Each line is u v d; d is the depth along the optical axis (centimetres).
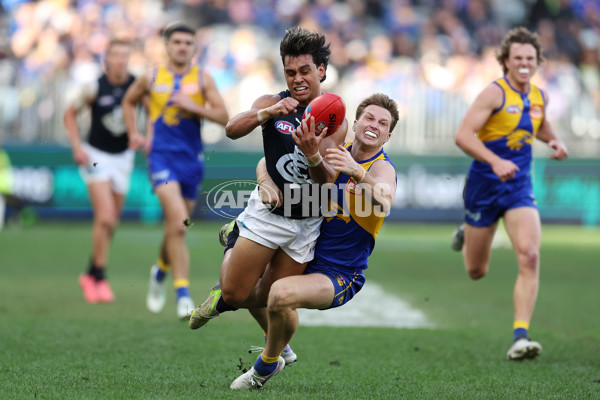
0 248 4881
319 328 2594
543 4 7988
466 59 7369
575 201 6806
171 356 2080
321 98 1507
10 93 6350
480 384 1792
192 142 2811
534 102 2344
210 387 1677
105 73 3266
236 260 1612
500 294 3475
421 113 6656
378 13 7856
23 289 3362
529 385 1783
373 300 3266
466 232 2422
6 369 1839
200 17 7500
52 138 6306
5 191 6188
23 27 7056
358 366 2003
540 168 6781
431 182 6700
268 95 1642
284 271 1636
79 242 5278
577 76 7512
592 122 6825
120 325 2552
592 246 5578
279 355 1642
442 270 4275
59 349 2131
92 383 1689
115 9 7256
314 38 1564
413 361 2088
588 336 2520
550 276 4106
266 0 7706
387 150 6669
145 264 4253
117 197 3325
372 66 7181
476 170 2361
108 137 3247
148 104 2886
